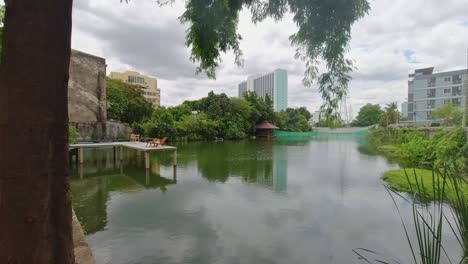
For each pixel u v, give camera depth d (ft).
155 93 195.52
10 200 3.77
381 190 24.34
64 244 4.46
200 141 89.76
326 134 129.39
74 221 12.42
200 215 17.87
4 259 3.81
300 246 13.64
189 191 24.07
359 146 73.61
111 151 54.03
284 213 18.35
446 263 11.61
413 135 52.24
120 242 13.83
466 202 5.43
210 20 8.65
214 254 12.72
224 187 25.61
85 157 45.34
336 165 39.06
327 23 7.80
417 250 13.21
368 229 15.74
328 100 8.45
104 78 68.18
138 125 74.64
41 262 4.02
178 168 36.01
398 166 38.09
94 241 13.93
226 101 104.22
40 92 3.90
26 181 3.83
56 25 4.10
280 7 8.59
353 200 21.36
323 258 12.52
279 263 12.03
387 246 13.67
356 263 12.12
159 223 16.42
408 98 140.05
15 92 3.75
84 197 22.03
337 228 15.87
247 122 109.29
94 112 65.51
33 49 3.82
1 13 13.16
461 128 33.50
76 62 62.34
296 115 140.36
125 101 81.25
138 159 44.09
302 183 27.37
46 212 4.08
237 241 14.10
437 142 37.06
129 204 20.15
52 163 4.17
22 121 3.77
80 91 62.85
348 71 8.21
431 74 124.26
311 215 17.98
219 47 9.78
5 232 3.81
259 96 125.59
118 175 31.14
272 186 26.03
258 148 66.64
